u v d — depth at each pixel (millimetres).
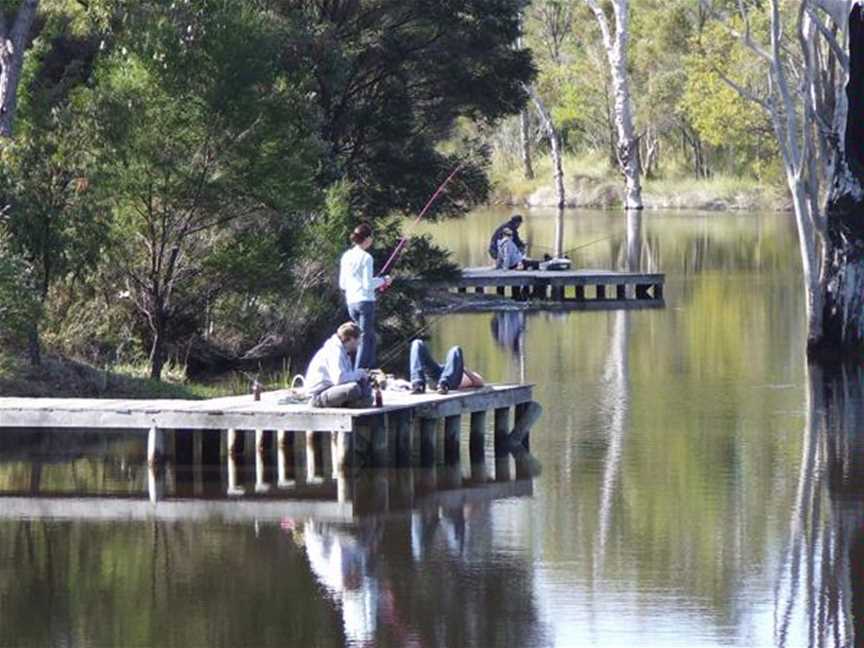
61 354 29938
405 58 41844
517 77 44000
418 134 43156
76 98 30312
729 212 90125
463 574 19547
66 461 25438
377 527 21578
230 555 20266
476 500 23094
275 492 23391
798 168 37094
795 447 26938
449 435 25609
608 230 75375
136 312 31828
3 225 28609
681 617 18000
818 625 17734
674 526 21766
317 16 40562
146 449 26250
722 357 37438
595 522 21938
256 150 30797
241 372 33375
